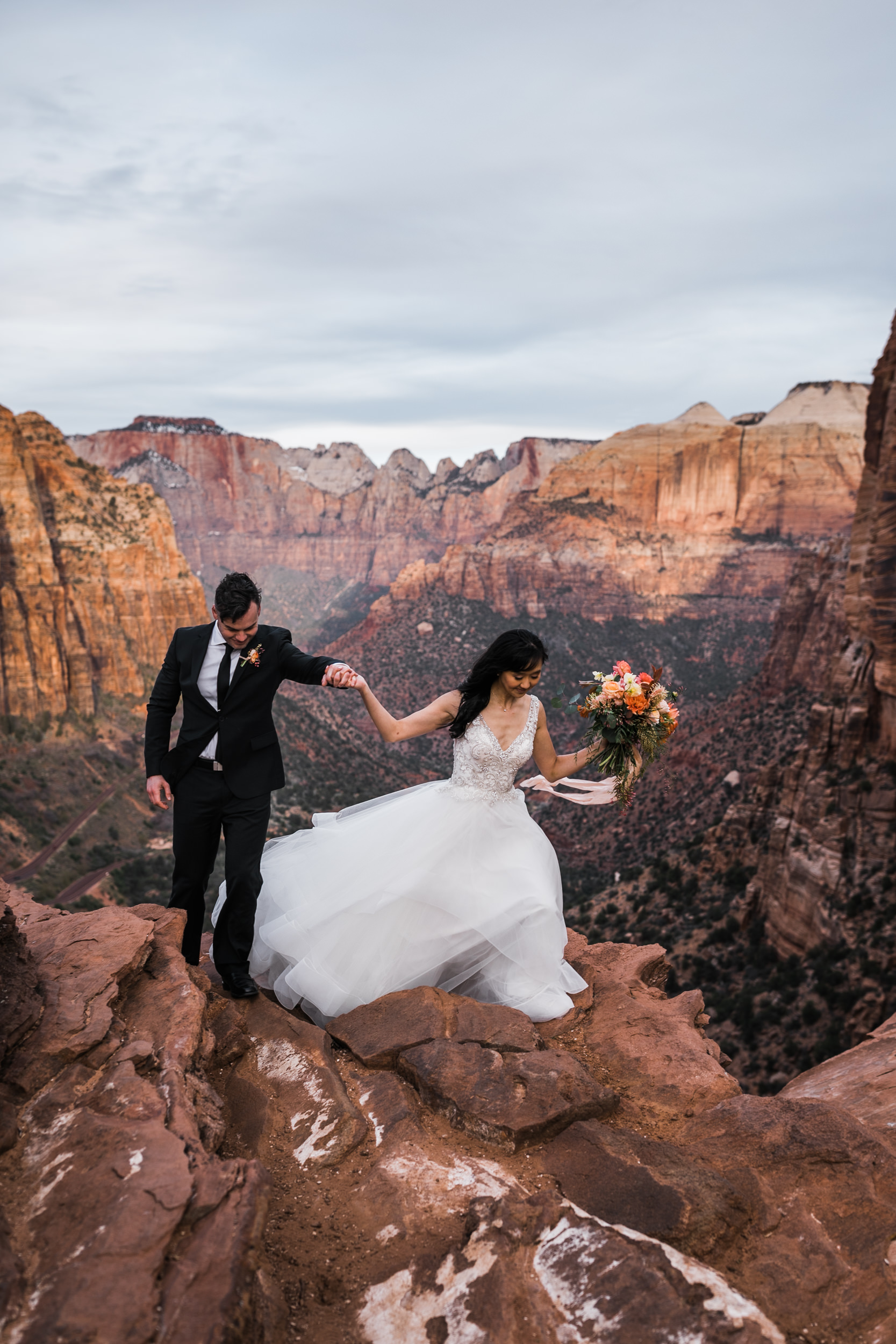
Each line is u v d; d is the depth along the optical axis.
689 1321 3.03
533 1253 3.42
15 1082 3.95
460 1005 5.32
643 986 6.13
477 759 5.74
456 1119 4.41
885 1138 4.29
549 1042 5.35
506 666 5.57
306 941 5.64
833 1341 3.13
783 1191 3.83
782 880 39.91
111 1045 4.25
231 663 5.44
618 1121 4.52
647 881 52.97
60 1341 2.67
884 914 33.88
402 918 5.57
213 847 5.80
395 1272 3.43
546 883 5.87
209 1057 4.66
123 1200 3.20
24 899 6.20
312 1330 3.22
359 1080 4.76
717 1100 4.61
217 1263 3.02
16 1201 3.34
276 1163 4.15
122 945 5.10
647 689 6.04
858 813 37.75
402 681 181.62
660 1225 3.55
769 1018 34.31
